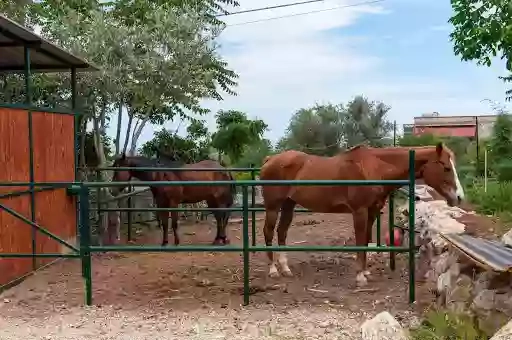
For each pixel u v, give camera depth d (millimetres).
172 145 15836
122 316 5266
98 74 11312
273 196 6930
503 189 9477
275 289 6281
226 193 9812
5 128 6707
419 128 19969
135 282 6680
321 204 6664
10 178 6789
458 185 6371
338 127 16469
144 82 11891
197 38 12203
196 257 8289
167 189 9375
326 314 5215
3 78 11820
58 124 8258
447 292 4684
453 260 4875
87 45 11320
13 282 6641
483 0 8125
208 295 6039
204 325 4918
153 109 14156
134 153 13086
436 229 6219
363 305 5516
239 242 9883
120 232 11133
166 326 4918
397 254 7867
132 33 11891
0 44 7184
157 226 11891
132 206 11680
